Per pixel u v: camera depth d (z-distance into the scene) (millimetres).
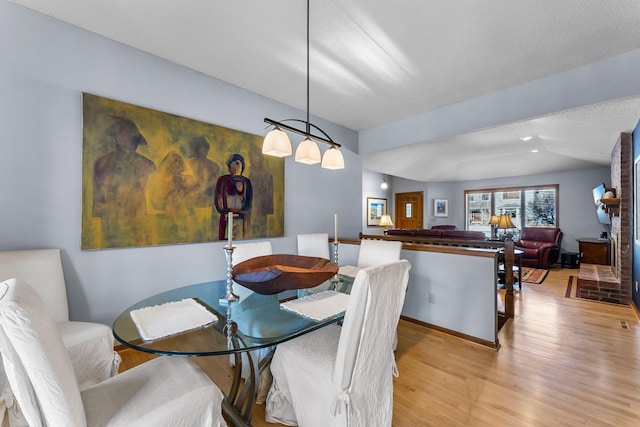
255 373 1537
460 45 2199
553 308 3285
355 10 1833
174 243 2520
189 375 1177
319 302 1626
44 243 1931
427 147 5191
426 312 2756
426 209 7926
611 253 4668
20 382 792
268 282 1590
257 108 3166
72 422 819
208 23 1988
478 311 2404
